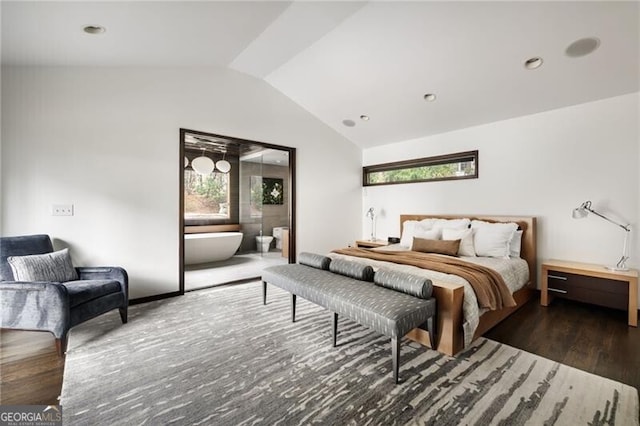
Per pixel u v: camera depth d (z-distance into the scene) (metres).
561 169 3.38
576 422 1.44
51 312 2.08
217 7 2.22
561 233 3.38
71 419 1.46
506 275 2.82
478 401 1.60
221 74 3.81
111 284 2.53
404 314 1.81
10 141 2.62
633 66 2.62
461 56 2.87
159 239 3.36
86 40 2.40
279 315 2.86
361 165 5.65
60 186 2.82
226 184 6.73
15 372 1.87
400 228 4.92
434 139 4.57
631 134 2.95
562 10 2.21
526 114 3.62
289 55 3.40
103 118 3.03
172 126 3.44
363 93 3.90
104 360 2.02
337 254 3.49
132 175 3.19
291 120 4.54
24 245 2.49
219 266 5.27
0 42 2.27
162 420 1.46
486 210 4.00
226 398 1.63
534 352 2.14
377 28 2.74
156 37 2.56
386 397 1.63
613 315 2.88
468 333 2.12
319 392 1.68
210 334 2.43
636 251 2.93
